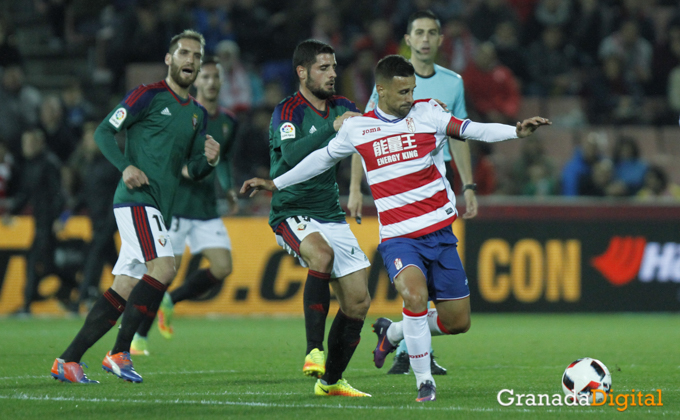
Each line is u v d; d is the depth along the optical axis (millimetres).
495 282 48500
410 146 18719
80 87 63844
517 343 32531
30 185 46750
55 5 70250
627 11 70375
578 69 68000
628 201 49125
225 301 48219
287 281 48281
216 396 18609
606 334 36531
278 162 20844
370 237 48094
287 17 63750
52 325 41094
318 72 20484
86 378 20906
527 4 70750
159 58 63375
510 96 60844
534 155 56125
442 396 18734
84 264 48344
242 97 58219
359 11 66812
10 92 58188
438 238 19000
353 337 19031
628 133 63719
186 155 22688
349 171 53938
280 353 28906
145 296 20922
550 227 48781
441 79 24984
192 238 30797
